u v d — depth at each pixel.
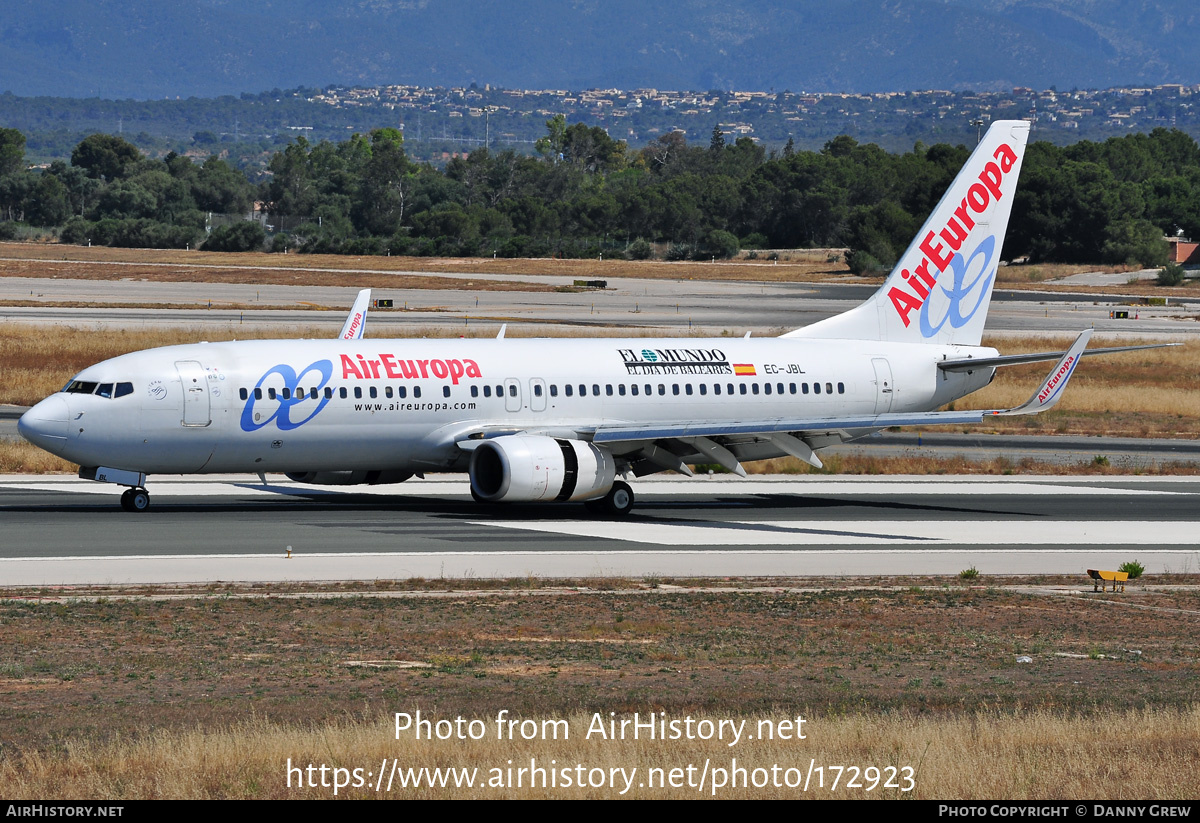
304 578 109.00
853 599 107.00
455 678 76.00
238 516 142.00
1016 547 136.12
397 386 148.25
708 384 164.88
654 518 151.00
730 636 91.12
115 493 158.62
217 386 141.00
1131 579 119.94
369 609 97.38
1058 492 179.50
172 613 94.06
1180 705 71.56
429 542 128.88
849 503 166.62
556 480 144.38
